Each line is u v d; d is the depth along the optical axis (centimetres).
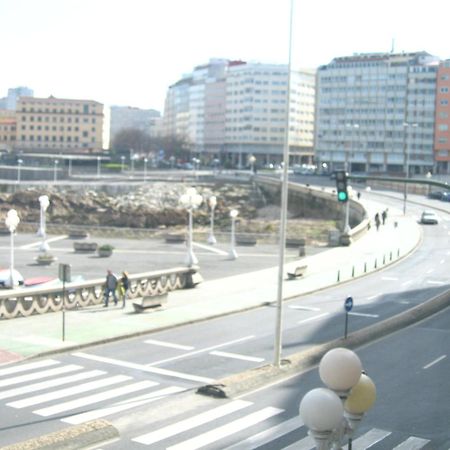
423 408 2153
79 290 3700
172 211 11000
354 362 966
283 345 2973
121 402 2133
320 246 7038
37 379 2369
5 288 4425
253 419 1995
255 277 4941
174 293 4191
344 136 18425
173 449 1747
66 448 1714
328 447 952
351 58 18475
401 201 11225
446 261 6019
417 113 17375
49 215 11319
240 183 14575
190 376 2458
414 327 3478
